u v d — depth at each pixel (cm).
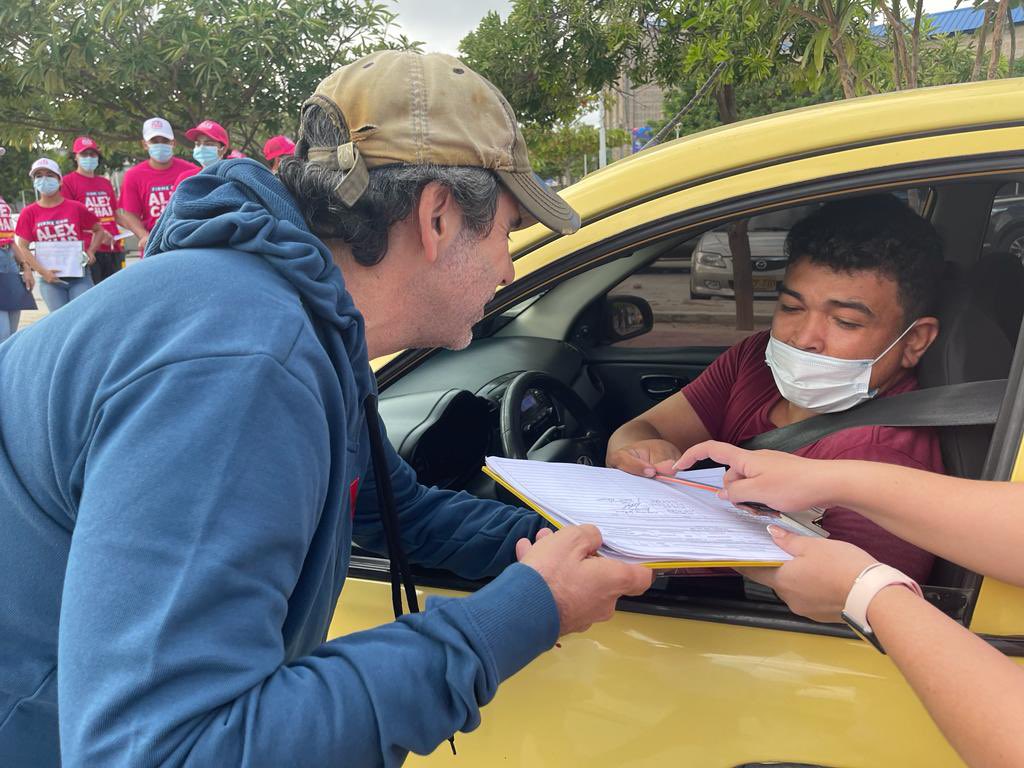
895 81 351
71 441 75
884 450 124
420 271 93
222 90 702
